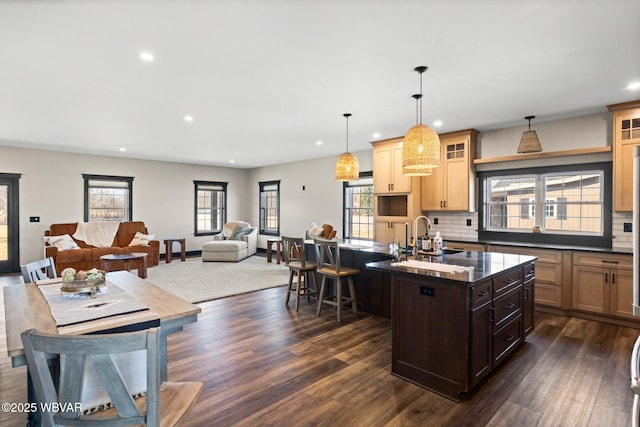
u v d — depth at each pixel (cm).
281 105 395
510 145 505
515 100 379
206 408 220
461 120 466
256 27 225
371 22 219
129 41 244
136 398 145
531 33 233
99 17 212
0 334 347
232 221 992
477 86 335
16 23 218
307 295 466
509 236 512
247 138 584
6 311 170
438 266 273
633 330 363
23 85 328
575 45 250
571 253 408
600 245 434
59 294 202
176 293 502
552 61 278
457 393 229
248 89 343
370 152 698
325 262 461
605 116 424
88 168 757
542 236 481
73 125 489
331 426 203
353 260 436
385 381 256
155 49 256
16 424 201
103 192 784
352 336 343
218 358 292
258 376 262
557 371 271
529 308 327
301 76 309
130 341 112
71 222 737
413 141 298
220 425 203
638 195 214
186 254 912
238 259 802
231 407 221
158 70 295
